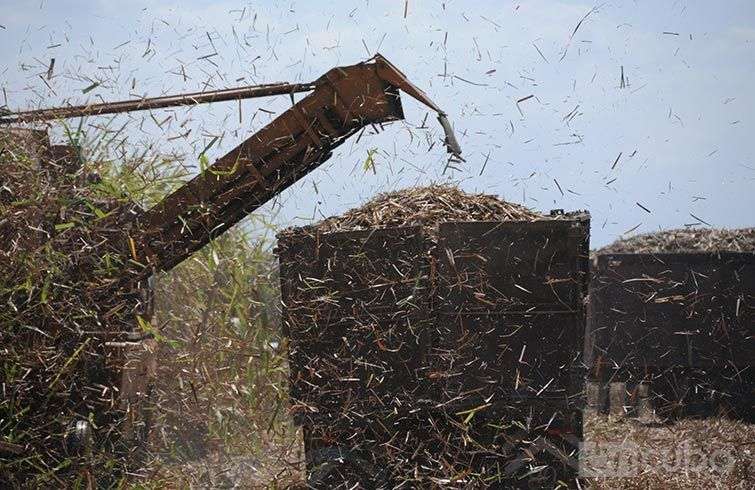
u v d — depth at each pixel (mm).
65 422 14117
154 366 16125
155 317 16609
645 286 23000
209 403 15430
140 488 14117
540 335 13828
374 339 13938
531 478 13805
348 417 13945
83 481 13781
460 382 13789
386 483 13938
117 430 14750
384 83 15758
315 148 16000
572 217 14383
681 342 22812
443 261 13820
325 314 14047
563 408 13789
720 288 22844
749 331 22734
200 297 16109
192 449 15719
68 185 14609
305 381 14086
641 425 20672
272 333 15422
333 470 14062
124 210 15586
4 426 13648
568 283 13805
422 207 14773
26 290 13789
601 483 15305
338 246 14039
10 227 13906
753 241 26109
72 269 14578
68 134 15164
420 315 13828
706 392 22641
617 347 22953
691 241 26609
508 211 14867
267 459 15203
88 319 14570
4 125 14828
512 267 13828
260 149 15906
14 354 13625
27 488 13445
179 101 15984
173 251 15883
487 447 13859
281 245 14203
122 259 15445
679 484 15570
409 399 13820
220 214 16031
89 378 14578
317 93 15867
